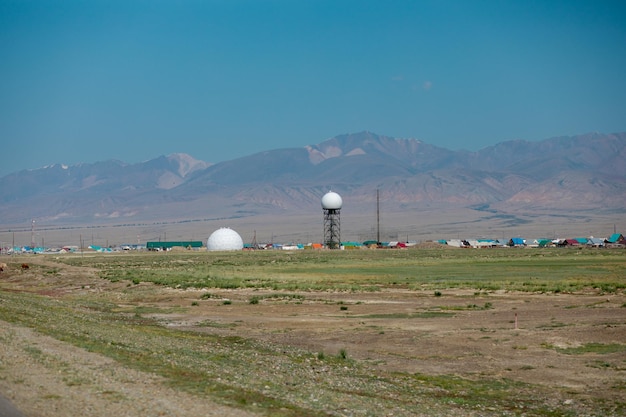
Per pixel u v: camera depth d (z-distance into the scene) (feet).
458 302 228.84
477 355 134.51
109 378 91.76
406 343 149.59
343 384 104.17
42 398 78.89
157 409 76.28
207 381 94.02
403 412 85.87
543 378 114.73
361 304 229.25
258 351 138.21
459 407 93.56
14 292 311.06
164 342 139.95
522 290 261.65
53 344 120.26
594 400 100.22
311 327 177.99
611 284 269.44
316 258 595.47
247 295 265.13
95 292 303.89
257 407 80.43
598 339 146.51
